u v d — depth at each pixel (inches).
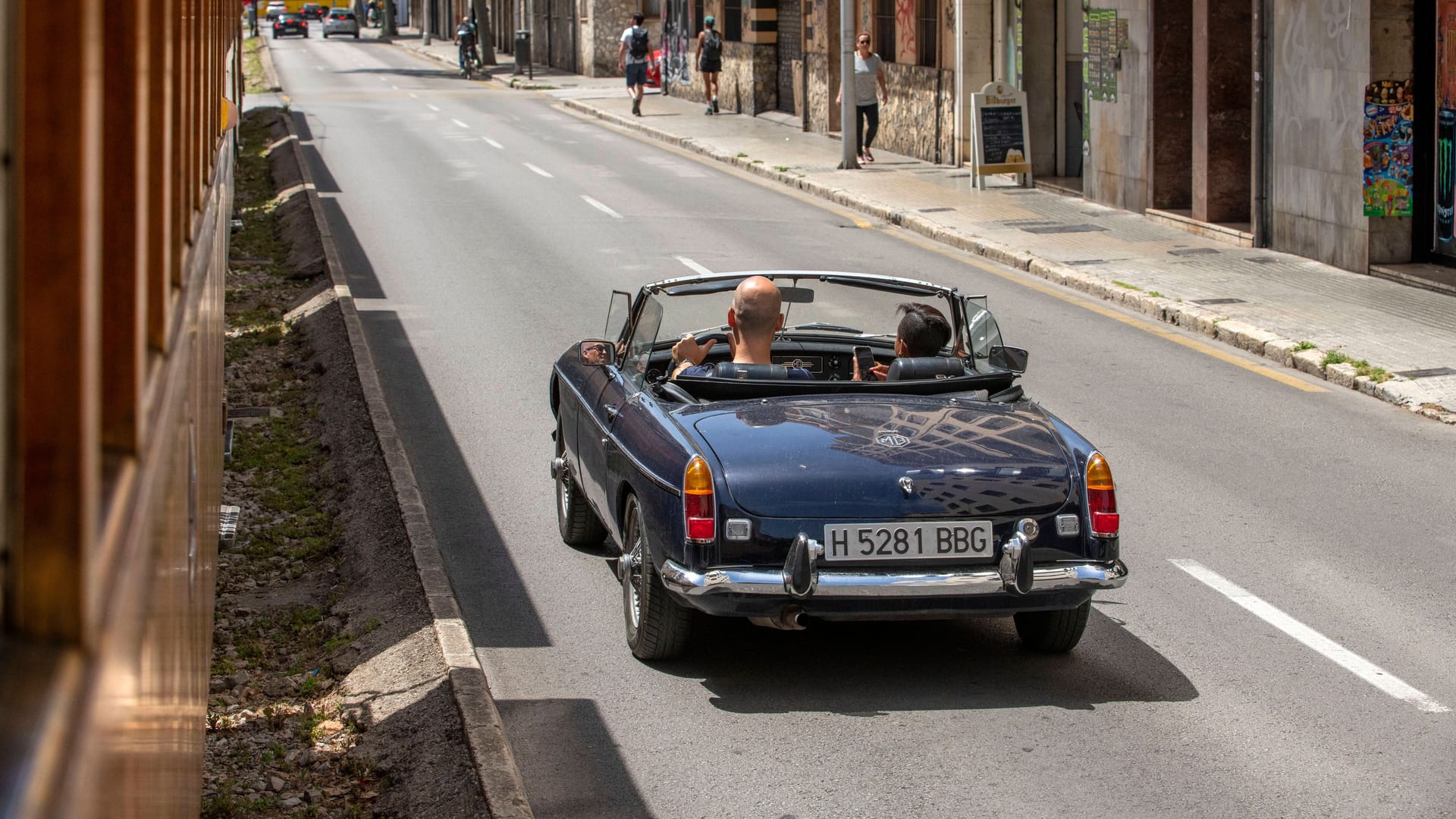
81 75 57.9
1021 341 508.1
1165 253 662.5
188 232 135.0
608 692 230.4
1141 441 382.9
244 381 459.8
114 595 61.4
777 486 214.1
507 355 484.7
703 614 265.7
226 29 426.0
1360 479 349.4
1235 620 260.8
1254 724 216.2
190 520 119.0
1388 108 581.0
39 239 57.7
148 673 77.6
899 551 214.1
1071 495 220.2
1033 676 236.7
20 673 52.9
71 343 57.7
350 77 2138.3
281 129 1253.1
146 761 76.7
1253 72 658.8
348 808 192.2
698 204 860.6
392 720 215.2
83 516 57.4
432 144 1182.9
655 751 209.2
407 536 288.4
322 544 304.7
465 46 2172.7
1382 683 231.8
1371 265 592.7
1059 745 209.5
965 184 911.0
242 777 200.4
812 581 210.5
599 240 722.8
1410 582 278.7
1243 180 711.1
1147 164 763.4
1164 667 239.3
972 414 237.8
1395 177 586.9
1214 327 513.7
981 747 209.2
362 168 1015.6
